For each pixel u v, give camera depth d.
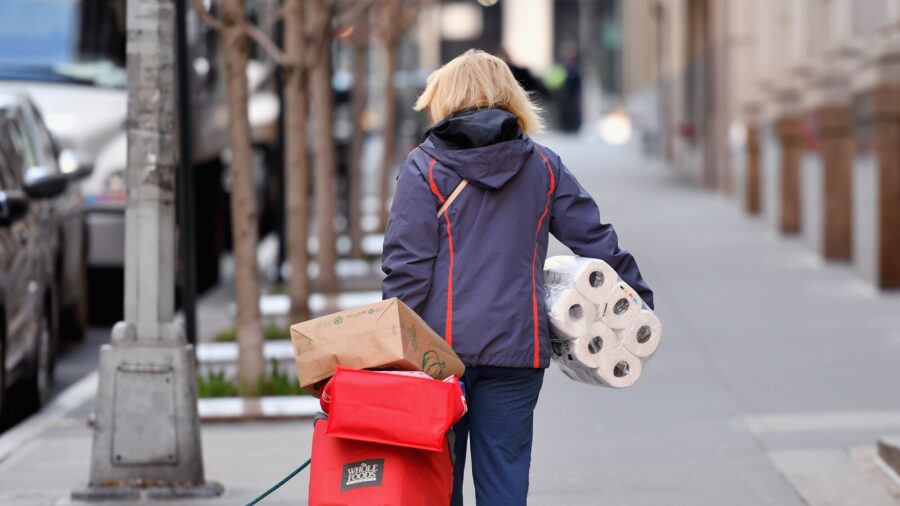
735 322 31.20
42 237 25.12
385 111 48.91
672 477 18.12
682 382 24.73
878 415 21.59
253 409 22.27
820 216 40.94
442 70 12.20
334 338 11.36
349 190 44.28
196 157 37.72
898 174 33.88
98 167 34.09
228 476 18.61
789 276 38.62
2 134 25.16
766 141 50.72
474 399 12.09
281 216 38.06
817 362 26.25
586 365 12.30
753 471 18.34
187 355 17.39
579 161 88.69
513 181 11.95
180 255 26.11
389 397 10.95
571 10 123.12
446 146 11.81
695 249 44.91
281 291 36.31
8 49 36.97
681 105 76.75
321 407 11.61
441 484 11.48
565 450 19.81
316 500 11.24
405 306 11.36
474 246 11.78
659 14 90.06
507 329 11.70
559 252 37.88
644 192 66.88
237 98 23.42
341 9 42.91
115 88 36.62
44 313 25.03
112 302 37.00
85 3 37.38
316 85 35.91
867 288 35.50
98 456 17.33
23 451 20.58
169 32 17.12
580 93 115.62
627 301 12.36
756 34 56.47
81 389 26.14
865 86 34.16
